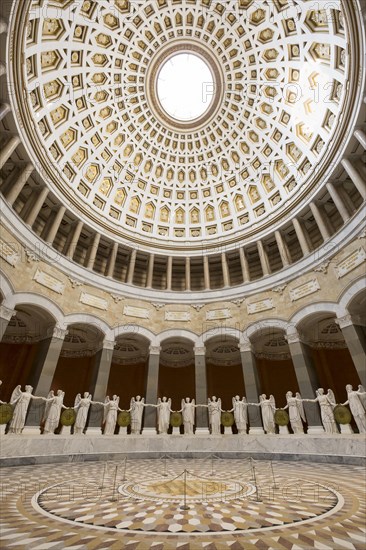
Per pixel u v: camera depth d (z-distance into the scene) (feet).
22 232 49.78
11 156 51.62
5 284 44.98
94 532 12.55
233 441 43.34
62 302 55.06
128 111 76.84
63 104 63.77
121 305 64.44
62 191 61.57
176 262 79.46
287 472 27.94
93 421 49.93
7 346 56.13
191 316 67.41
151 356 61.87
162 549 10.96
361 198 54.49
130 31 66.95
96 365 57.57
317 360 59.41
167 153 85.35
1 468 29.68
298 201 63.87
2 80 42.27
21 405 39.06
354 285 47.80
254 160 79.41
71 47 59.31
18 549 10.76
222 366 73.15
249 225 77.82
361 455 33.17
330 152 54.13
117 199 80.89
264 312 61.52
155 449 42.88
